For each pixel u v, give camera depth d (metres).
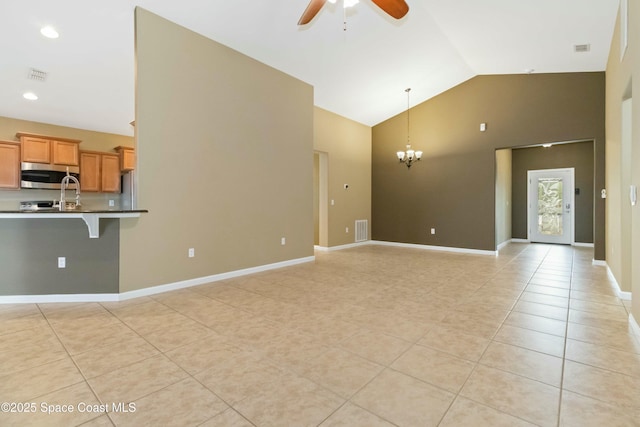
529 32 4.45
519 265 5.24
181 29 3.77
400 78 6.04
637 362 2.02
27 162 5.16
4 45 3.60
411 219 7.45
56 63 4.00
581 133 5.41
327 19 4.17
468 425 1.45
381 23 4.41
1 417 1.50
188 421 1.48
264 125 4.80
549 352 2.17
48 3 3.09
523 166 8.59
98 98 4.91
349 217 7.49
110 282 3.33
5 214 2.93
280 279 4.27
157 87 3.57
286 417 1.51
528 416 1.51
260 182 4.75
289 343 2.32
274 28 4.12
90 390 1.73
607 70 4.84
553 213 8.16
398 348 2.23
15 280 3.23
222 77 4.23
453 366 1.99
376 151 8.04
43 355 2.12
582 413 1.53
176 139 3.75
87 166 5.90
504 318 2.80
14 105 4.90
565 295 3.51
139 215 3.46
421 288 3.81
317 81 5.61
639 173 2.33
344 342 2.33
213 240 4.16
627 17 2.93
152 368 1.96
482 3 3.98
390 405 1.60
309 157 5.61
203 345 2.28
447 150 6.88
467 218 6.65
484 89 6.37
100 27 3.47
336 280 4.21
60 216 3.07
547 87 5.72
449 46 5.15
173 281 3.76
